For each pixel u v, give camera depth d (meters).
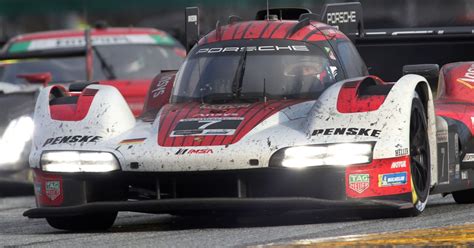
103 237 22.67
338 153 22.50
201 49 26.95
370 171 22.64
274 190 23.03
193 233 22.52
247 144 22.86
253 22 27.61
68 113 24.77
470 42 34.31
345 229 22.00
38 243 22.00
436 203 28.72
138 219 27.12
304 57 26.09
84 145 23.78
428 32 34.19
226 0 64.25
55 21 74.75
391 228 21.97
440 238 20.53
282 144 22.75
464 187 26.95
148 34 51.38
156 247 20.50
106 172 23.41
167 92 27.69
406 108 23.06
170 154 22.97
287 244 19.98
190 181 23.12
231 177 22.89
